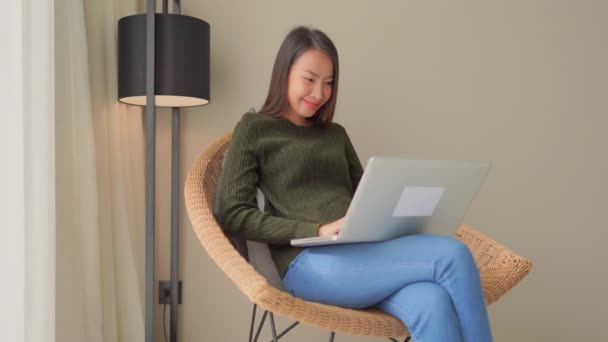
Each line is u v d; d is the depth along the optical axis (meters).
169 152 2.37
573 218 2.42
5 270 1.46
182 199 2.37
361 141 2.41
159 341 2.36
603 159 2.42
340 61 2.40
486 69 2.42
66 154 1.83
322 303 1.43
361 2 2.40
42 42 1.60
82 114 1.91
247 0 2.37
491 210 2.43
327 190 1.61
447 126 2.41
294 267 1.46
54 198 1.64
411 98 2.41
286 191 1.57
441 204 1.45
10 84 1.49
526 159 2.42
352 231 1.30
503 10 2.42
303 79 1.63
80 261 1.90
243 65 2.37
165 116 2.38
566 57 2.42
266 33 2.38
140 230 2.26
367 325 1.29
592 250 2.42
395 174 1.27
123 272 2.12
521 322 2.44
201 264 2.37
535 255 2.43
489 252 1.70
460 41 2.41
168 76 2.01
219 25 2.37
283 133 1.64
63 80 1.82
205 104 2.24
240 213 1.48
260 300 1.19
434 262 1.28
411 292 1.30
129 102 2.15
